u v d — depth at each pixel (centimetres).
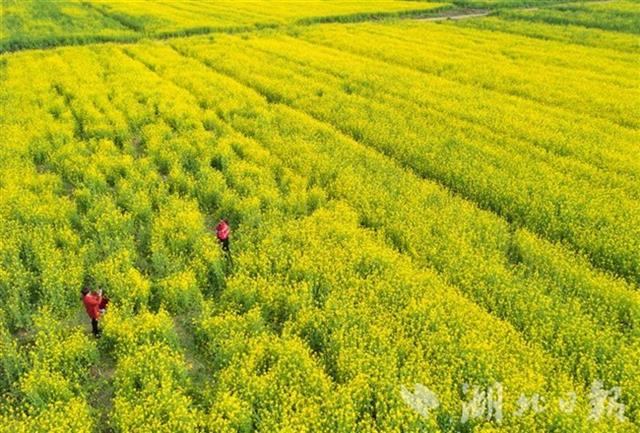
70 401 1221
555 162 2439
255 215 1966
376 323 1442
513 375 1241
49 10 6134
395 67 4053
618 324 1461
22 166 2339
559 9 6284
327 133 2758
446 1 7181
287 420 1146
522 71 3925
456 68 3994
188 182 2202
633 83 3616
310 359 1330
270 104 3259
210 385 1331
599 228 1925
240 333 1398
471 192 2211
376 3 7150
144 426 1147
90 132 2730
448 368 1289
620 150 2602
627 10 5859
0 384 1330
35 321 1427
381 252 1716
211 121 2891
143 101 3238
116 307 1549
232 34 5200
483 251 1772
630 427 1136
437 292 1548
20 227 1888
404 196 2122
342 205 2047
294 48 4581
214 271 1680
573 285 1623
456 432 1170
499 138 2712
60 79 3559
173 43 4741
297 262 1689
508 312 1505
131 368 1286
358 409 1212
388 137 2692
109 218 1898
